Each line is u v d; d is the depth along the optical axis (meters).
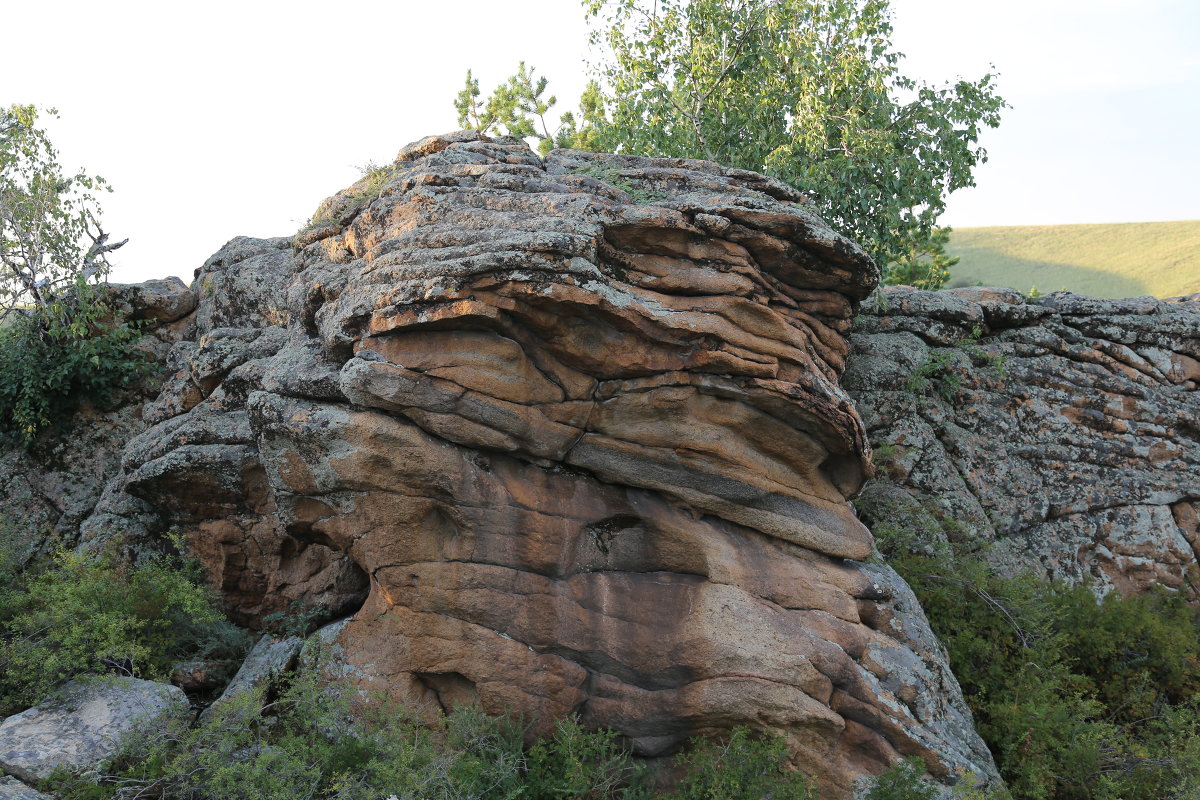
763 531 10.40
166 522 12.25
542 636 9.73
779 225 9.95
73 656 9.98
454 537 9.74
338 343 9.83
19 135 14.27
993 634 12.38
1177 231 70.81
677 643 9.77
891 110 18.59
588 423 9.79
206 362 12.41
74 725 9.20
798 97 19.36
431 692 10.01
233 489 11.57
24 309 14.23
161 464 11.51
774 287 10.40
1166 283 61.38
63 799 8.35
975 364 15.73
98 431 14.13
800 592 10.25
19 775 8.55
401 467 9.45
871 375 14.91
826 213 18.30
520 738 9.57
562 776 9.45
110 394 14.17
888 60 18.83
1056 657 12.19
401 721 9.63
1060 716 11.08
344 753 9.04
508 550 9.70
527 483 9.78
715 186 11.15
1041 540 14.88
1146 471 15.47
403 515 9.62
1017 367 15.74
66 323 14.07
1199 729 11.76
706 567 9.98
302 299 10.93
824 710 9.60
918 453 14.72
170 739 9.09
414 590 9.77
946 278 27.70
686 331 9.49
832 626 10.14
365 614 10.22
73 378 14.02
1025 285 67.12
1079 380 15.74
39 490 13.69
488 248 9.18
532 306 9.20
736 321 9.85
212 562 11.81
